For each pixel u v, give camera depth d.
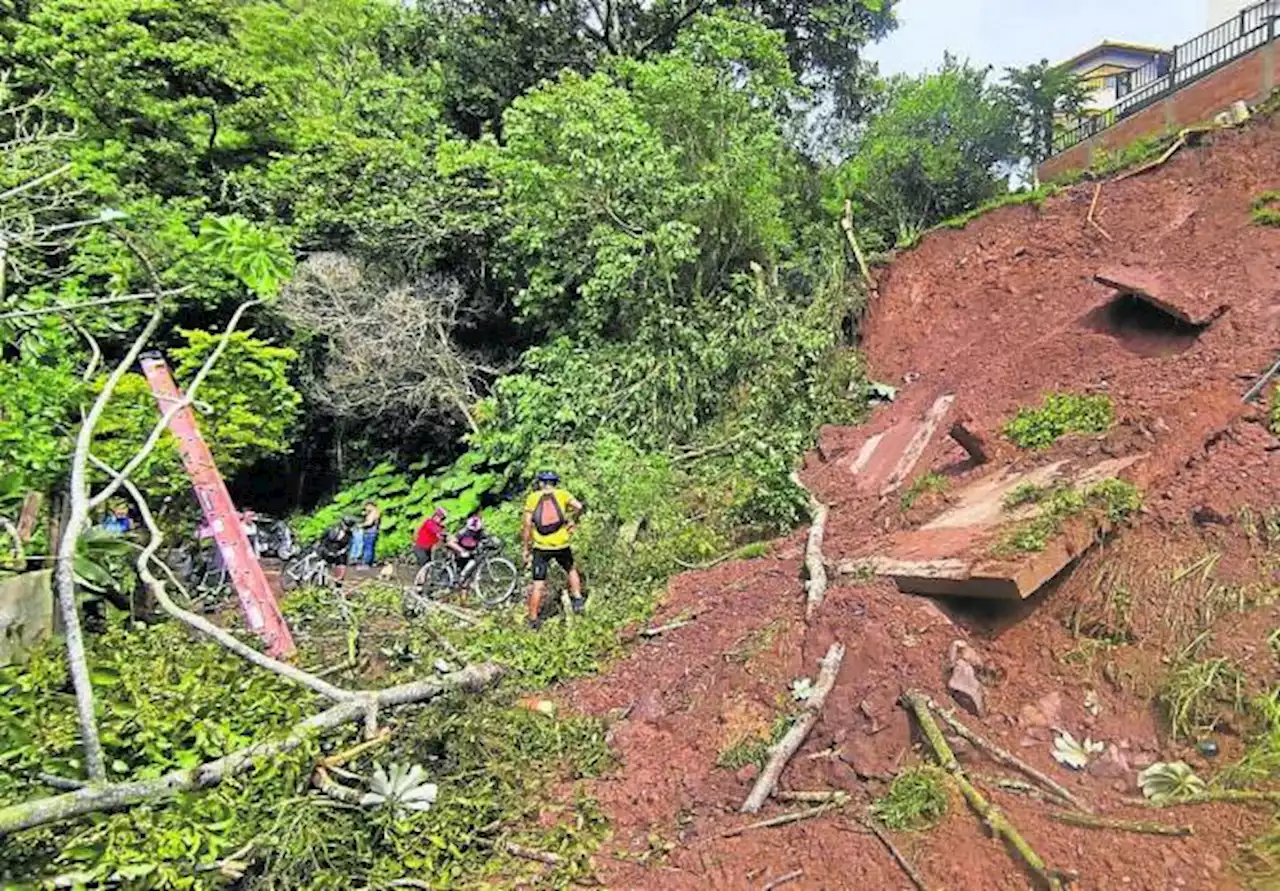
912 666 3.96
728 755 4.06
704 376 10.21
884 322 10.34
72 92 12.88
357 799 3.64
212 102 13.88
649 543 7.79
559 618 6.95
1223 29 12.00
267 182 14.24
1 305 4.91
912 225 13.48
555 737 4.59
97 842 3.04
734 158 11.08
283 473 16.62
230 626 6.95
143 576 4.55
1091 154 12.95
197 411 7.58
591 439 10.13
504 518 10.21
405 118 16.86
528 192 11.45
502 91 18.67
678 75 11.21
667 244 10.39
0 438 5.96
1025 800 3.32
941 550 4.54
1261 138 8.23
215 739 3.63
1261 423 4.71
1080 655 3.82
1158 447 4.63
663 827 3.79
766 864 3.34
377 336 13.70
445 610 7.61
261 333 14.38
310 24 16.75
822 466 8.06
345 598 7.65
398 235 13.98
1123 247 8.58
